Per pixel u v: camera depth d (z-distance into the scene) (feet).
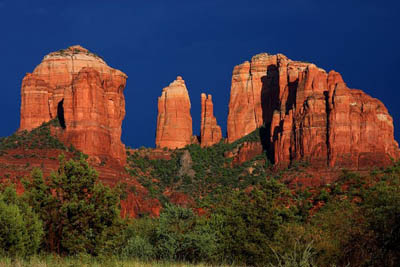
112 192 161.07
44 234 143.54
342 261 150.51
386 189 164.25
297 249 155.94
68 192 155.02
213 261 168.14
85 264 124.67
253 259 175.32
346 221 164.76
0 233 131.44
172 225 180.75
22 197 151.12
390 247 138.41
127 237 178.09
